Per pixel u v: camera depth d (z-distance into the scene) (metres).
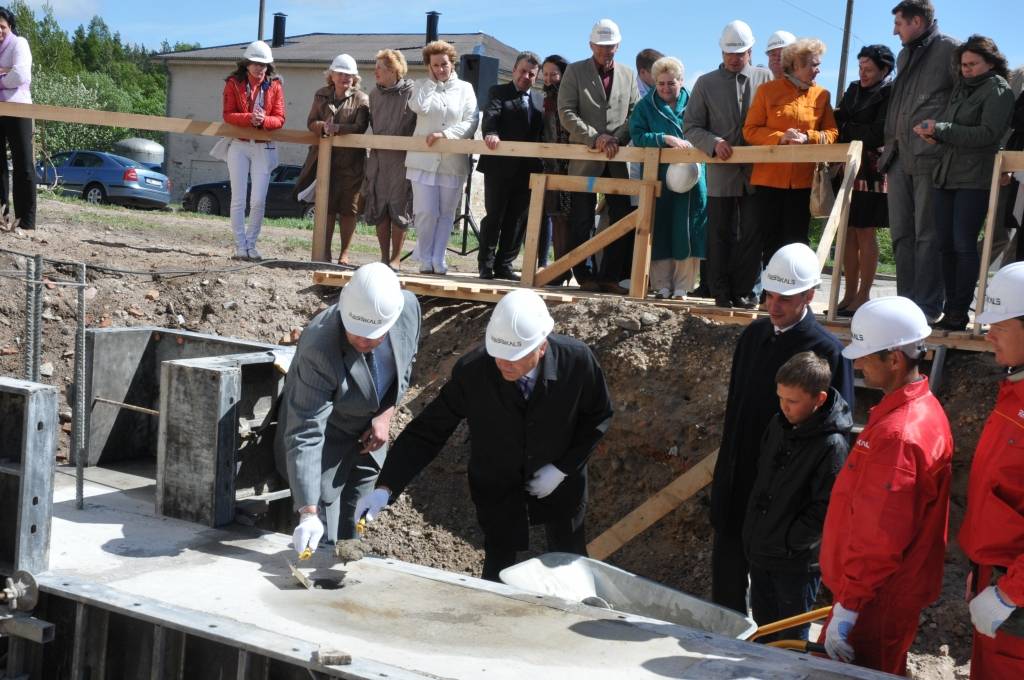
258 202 8.99
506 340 3.91
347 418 4.39
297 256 10.32
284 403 4.55
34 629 3.60
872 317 3.43
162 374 4.45
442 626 3.38
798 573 4.11
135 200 21.11
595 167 8.00
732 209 7.11
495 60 10.97
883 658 3.49
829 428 3.93
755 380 4.44
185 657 3.45
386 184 8.63
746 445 4.46
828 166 6.79
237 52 32.12
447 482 6.84
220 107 31.66
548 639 3.29
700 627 3.79
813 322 4.36
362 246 12.50
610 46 7.70
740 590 4.64
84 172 21.14
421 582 3.78
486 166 8.32
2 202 9.62
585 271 8.37
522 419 4.27
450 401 4.35
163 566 3.89
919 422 3.31
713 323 6.73
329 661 2.99
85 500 4.71
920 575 3.42
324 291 8.27
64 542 4.12
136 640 3.62
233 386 4.39
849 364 4.29
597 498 6.63
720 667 3.11
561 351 4.20
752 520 4.19
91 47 87.50
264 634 3.21
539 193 7.80
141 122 8.70
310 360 4.06
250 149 8.91
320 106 8.88
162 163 32.38
